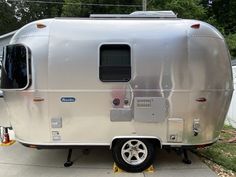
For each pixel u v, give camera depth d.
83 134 5.61
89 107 5.54
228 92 5.71
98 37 5.54
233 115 9.48
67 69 5.50
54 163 6.29
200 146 5.66
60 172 5.82
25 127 5.67
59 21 5.65
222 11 37.09
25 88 5.52
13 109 5.70
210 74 5.56
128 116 5.54
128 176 5.59
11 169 6.00
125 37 5.54
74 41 5.53
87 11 31.36
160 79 5.51
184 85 5.50
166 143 5.61
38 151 7.05
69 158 6.21
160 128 5.57
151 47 5.52
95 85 5.52
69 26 5.60
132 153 5.75
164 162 6.26
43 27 5.60
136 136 5.59
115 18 5.73
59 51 5.52
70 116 5.56
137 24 5.61
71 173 5.77
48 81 5.51
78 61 5.51
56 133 5.61
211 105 5.59
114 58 5.52
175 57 5.50
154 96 5.52
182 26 5.60
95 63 5.51
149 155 5.73
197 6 33.72
